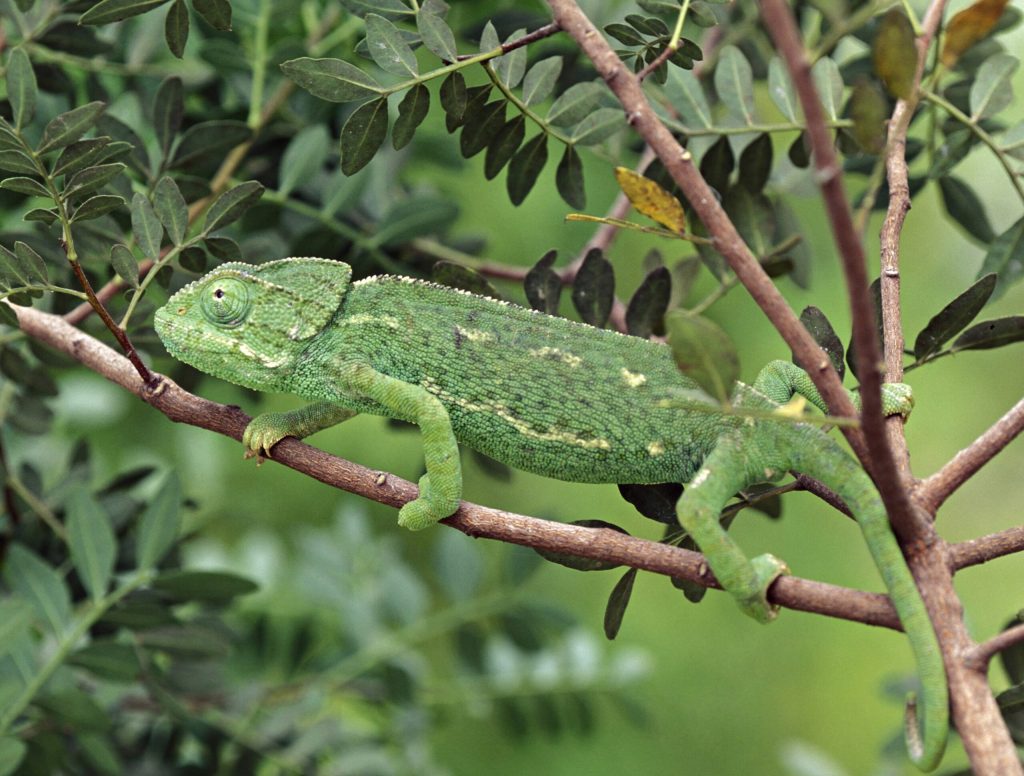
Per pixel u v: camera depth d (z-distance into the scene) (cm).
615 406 79
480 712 93
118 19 78
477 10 90
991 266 81
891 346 77
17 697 83
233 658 92
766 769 113
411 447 111
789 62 69
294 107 89
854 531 120
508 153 80
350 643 92
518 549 92
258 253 88
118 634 87
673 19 80
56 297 85
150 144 88
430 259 90
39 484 88
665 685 116
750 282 73
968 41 72
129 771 89
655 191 73
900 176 78
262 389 80
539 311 81
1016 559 119
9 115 84
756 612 75
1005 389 123
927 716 73
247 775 90
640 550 76
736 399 78
